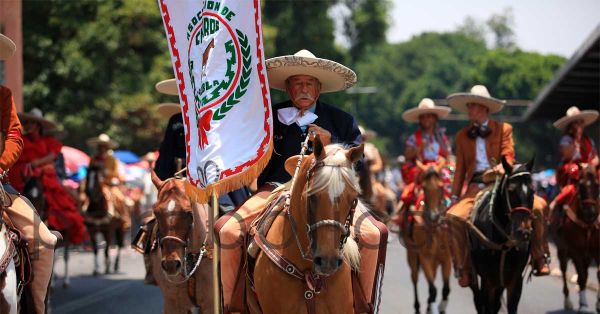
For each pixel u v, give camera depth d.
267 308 7.34
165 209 9.63
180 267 9.52
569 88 29.12
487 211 11.81
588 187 14.58
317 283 7.12
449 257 14.56
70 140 36.62
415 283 15.04
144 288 18.66
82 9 32.25
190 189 8.44
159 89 12.23
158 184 10.09
